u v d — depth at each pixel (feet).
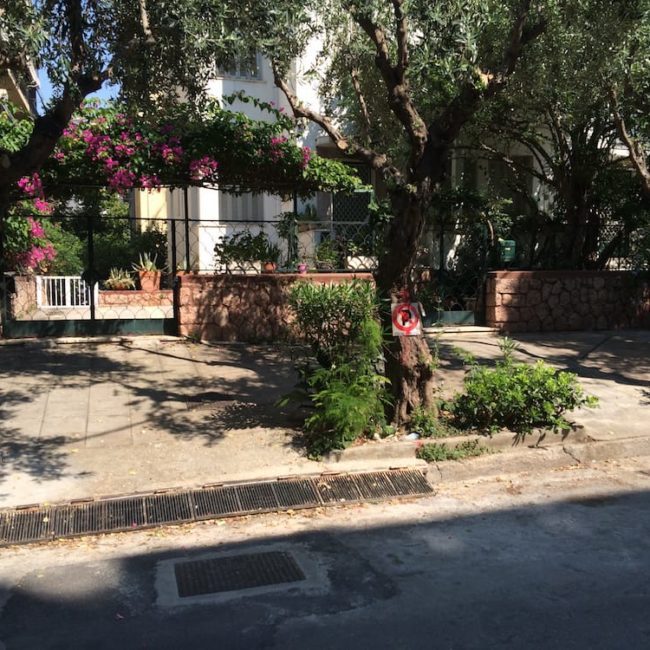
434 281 42.98
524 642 11.23
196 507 17.58
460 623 11.87
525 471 21.15
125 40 20.39
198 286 36.04
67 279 49.49
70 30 19.19
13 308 36.99
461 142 46.39
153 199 73.31
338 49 27.78
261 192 37.04
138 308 47.83
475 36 20.11
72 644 11.30
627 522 16.87
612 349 37.58
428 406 22.88
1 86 41.93
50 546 15.62
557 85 26.35
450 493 19.24
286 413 24.52
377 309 22.31
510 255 45.57
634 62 24.77
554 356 35.45
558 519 17.11
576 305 43.45
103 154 30.53
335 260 40.81
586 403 23.80
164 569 14.28
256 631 11.68
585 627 11.71
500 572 13.99
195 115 24.40
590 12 23.44
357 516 17.47
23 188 29.78
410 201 21.31
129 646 11.23
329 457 20.38
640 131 39.11
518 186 48.80
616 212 45.11
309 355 23.34
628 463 21.99
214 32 17.88
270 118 48.75
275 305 36.29
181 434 22.27
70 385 27.53
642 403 27.12
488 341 39.17
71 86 17.57
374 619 12.05
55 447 20.90
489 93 21.11
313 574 13.97
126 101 21.91
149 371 30.12
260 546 15.53
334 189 36.83
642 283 44.68
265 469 19.66
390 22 22.41
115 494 17.78
